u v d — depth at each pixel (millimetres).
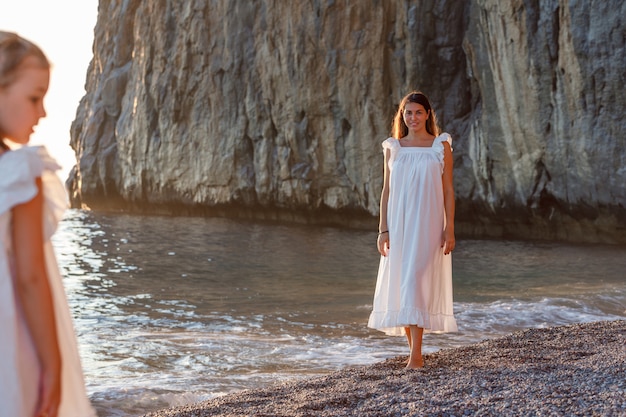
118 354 6562
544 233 23031
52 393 1633
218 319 8805
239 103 33656
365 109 27969
